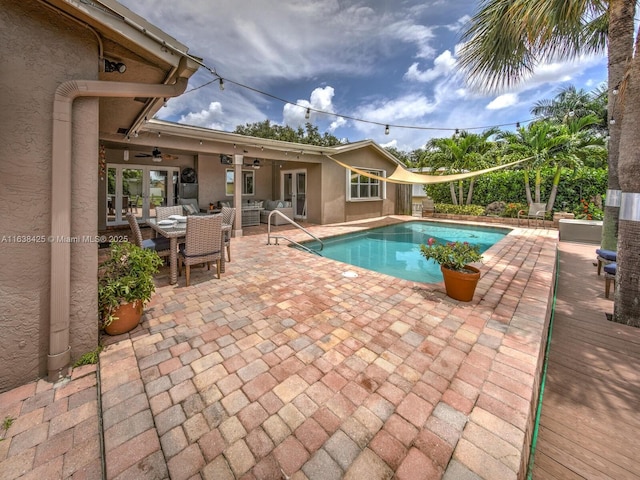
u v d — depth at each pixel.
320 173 11.26
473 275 3.61
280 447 1.65
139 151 10.54
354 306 3.59
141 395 2.03
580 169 10.62
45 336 2.19
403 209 15.50
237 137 7.98
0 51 1.90
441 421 1.81
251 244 7.59
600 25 4.97
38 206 2.08
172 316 3.28
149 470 1.51
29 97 2.00
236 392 2.08
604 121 15.62
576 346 3.01
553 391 2.35
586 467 1.71
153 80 3.20
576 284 5.00
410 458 1.58
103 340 2.73
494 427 1.76
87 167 2.31
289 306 3.59
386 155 13.67
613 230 5.27
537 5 3.54
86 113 2.27
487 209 13.12
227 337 2.83
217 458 1.58
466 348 2.62
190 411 1.90
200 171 11.54
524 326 3.03
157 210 6.14
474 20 4.41
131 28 2.27
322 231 9.93
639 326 3.38
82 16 2.07
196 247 4.36
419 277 6.06
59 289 2.16
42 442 1.67
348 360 2.46
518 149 11.48
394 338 2.81
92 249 2.38
